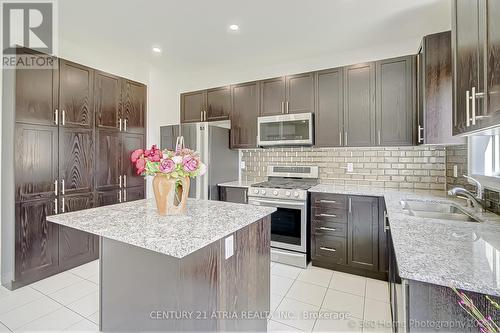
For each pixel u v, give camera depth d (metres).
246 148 3.57
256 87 3.45
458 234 1.25
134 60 3.44
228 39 2.83
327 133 3.03
